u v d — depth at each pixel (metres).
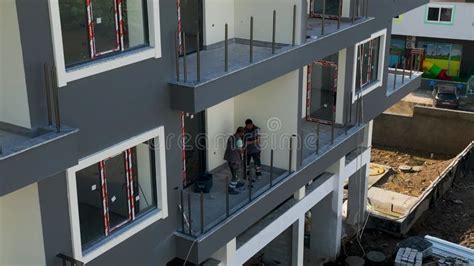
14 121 9.59
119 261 11.77
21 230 10.19
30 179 8.80
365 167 22.16
